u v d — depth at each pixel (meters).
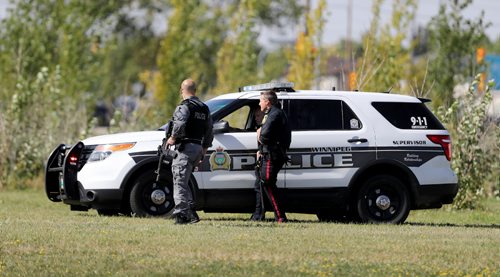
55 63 93.56
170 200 42.16
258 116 42.16
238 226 38.06
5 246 31.47
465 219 49.28
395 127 42.94
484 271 29.27
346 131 42.47
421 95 61.31
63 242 32.34
